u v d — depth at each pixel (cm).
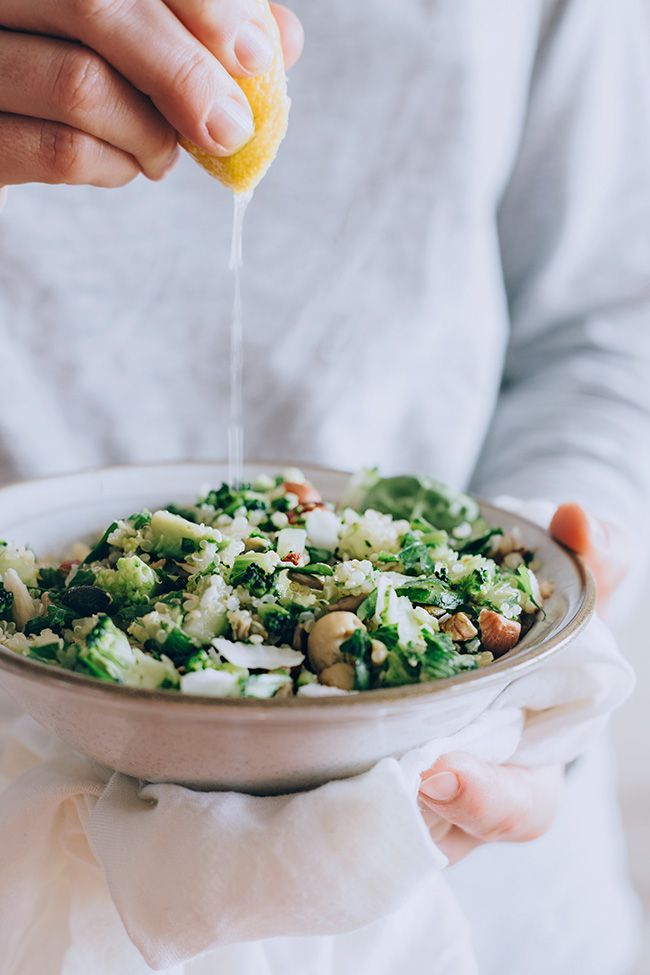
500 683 34
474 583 40
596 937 68
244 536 42
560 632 36
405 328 64
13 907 41
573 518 46
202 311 62
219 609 37
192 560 39
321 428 63
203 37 37
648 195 69
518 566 43
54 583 42
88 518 48
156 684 34
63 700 33
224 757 34
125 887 35
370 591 38
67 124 38
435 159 63
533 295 69
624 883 83
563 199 67
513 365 73
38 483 47
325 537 43
